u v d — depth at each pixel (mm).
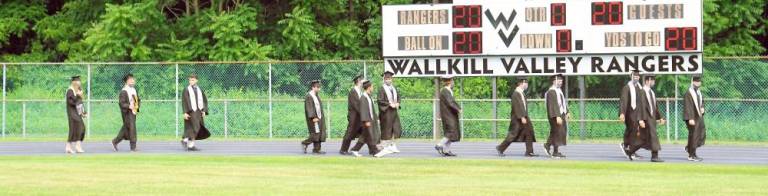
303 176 45062
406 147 64375
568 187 40594
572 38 68500
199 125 61344
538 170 47938
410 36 69688
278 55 89875
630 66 68188
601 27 68250
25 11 100125
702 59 67500
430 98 75125
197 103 61406
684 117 53531
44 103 75188
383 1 88125
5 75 73500
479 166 49781
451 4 69312
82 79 75500
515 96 55594
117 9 86500
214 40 89812
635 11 67938
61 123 74812
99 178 43844
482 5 69125
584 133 72688
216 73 75125
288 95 74875
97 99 74625
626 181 43062
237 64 75000
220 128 74500
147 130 74375
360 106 55312
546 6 68750
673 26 67562
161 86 74812
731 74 73500
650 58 68000
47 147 64938
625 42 68000
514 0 69062
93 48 86812
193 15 91250
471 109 73750
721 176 45562
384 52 69938
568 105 74188
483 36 69125
